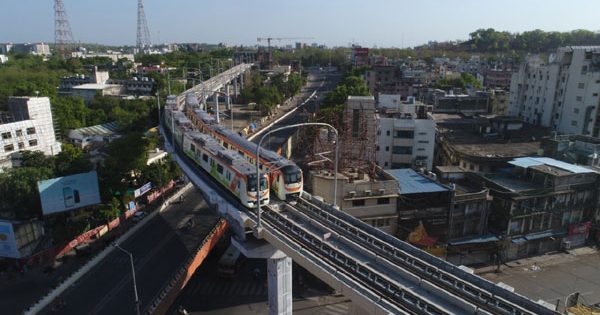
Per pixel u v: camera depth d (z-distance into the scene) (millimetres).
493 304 29812
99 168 80375
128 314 46031
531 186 68062
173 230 67875
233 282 60656
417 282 32094
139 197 82250
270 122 150375
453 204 61625
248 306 54875
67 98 139750
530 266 65375
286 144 112438
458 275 33406
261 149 57500
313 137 95688
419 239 61156
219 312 53562
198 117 88188
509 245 66062
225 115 160625
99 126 124062
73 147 94938
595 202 71000
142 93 189250
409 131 82188
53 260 63094
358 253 37031
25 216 67500
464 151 81938
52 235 64688
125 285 51844
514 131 97938
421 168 74375
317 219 44375
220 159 54688
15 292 55156
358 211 59250
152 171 85000
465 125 103875
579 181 68562
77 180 69250
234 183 48500
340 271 33719
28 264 60375
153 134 107625
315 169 70188
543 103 105688
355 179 64000
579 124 95750
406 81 173875
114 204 72875
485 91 135750
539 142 89312
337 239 39406
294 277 63156
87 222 68188
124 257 59062
